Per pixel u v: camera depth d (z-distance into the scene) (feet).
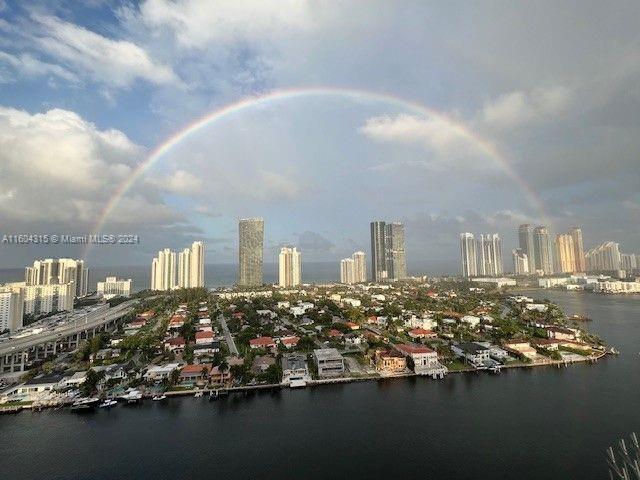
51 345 574.56
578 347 521.65
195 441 289.53
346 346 543.39
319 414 332.39
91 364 472.03
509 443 278.67
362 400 362.33
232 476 245.24
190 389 388.16
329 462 258.57
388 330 645.92
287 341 554.05
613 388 386.11
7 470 256.11
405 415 327.88
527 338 562.25
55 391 384.06
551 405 344.90
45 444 289.12
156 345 541.75
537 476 239.50
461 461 257.14
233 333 636.89
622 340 593.83
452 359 475.31
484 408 340.18
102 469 255.70
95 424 320.70
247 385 397.19
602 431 293.84
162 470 253.44
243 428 308.81
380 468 250.98
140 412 342.85
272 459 263.49
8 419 333.21
